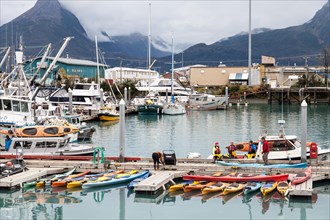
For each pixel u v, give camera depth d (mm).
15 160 33312
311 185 28016
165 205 27406
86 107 84250
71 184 30203
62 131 38562
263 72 145250
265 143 32312
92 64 160125
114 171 33031
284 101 125812
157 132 64062
